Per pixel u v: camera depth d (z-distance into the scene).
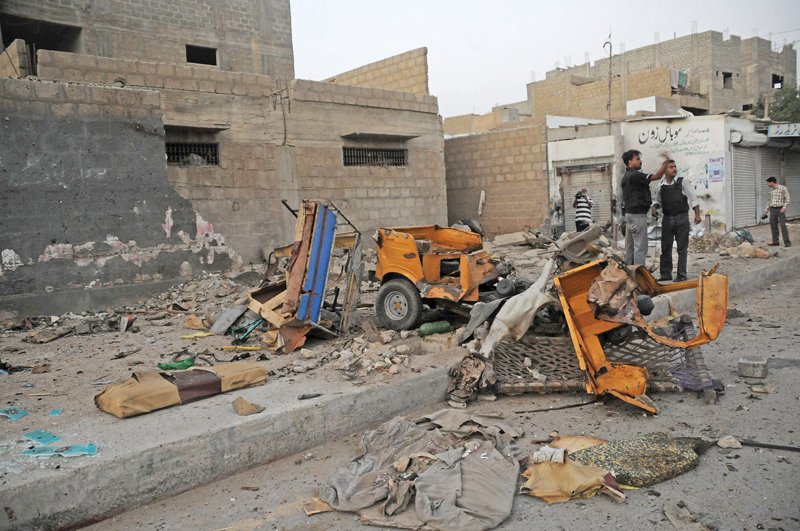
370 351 6.62
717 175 19.27
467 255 7.42
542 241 17.20
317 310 7.18
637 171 9.67
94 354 7.52
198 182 12.99
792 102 35.31
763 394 5.51
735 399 5.43
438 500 3.77
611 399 5.59
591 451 4.36
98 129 10.67
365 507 3.83
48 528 3.65
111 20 17.44
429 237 8.72
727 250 13.39
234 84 13.63
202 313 9.91
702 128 19.41
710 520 3.52
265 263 13.93
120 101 10.93
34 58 14.49
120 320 9.24
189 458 4.23
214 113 13.33
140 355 7.34
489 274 7.54
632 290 5.59
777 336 7.50
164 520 3.86
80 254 10.52
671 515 3.57
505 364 6.18
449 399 5.77
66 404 5.26
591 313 5.80
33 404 5.31
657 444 4.43
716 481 3.97
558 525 3.58
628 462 4.16
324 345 7.25
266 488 4.25
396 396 5.50
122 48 17.69
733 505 3.67
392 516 3.72
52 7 16.28
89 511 3.81
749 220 20.83
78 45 17.19
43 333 8.58
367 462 4.40
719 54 40.25
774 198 14.46
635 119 20.59
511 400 5.78
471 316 6.68
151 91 11.34
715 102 39.12
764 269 11.40
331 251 7.27
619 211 19.23
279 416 4.71
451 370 5.93
